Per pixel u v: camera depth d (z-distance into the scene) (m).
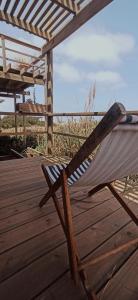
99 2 2.87
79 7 3.22
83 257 1.27
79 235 1.49
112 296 1.02
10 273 1.14
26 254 1.29
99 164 1.05
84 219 1.70
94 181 1.29
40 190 2.31
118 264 1.22
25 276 1.12
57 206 1.38
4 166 3.34
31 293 1.02
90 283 1.09
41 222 1.65
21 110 3.93
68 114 3.64
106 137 0.87
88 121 3.91
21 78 5.38
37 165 3.43
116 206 1.93
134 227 1.60
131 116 0.85
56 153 4.25
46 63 4.29
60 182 1.31
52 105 4.33
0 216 1.74
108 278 1.12
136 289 1.06
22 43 4.54
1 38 4.85
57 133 4.08
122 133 0.89
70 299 1.00
